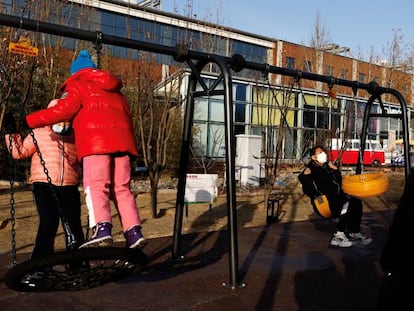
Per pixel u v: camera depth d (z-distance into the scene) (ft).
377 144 92.02
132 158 11.62
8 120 11.14
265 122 64.49
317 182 20.95
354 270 17.43
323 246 21.38
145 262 10.23
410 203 8.20
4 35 25.75
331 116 51.39
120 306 13.30
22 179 44.78
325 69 83.66
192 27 47.73
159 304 13.52
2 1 31.50
